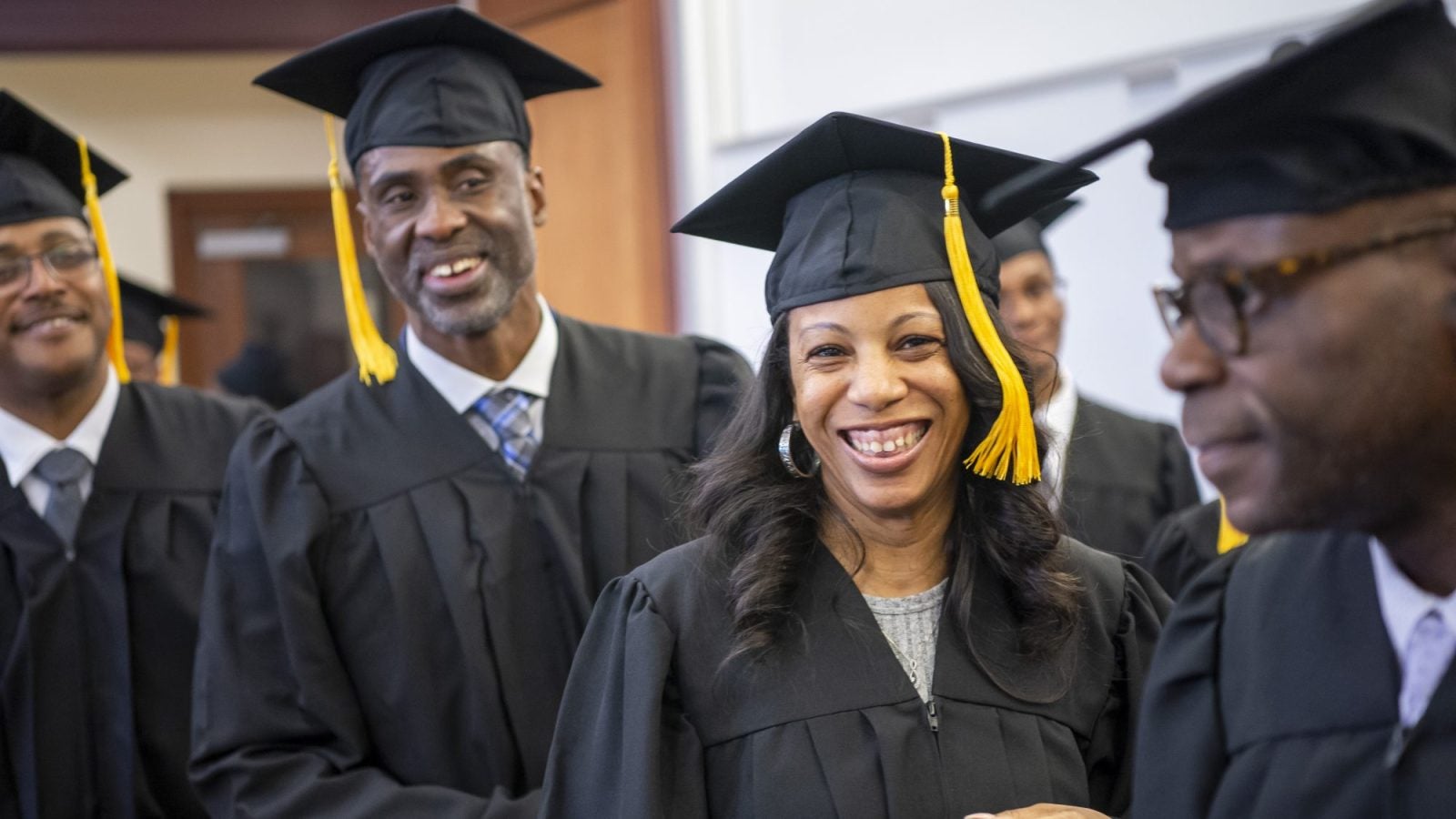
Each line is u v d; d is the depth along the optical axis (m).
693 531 2.09
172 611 3.02
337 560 2.59
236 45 6.62
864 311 1.87
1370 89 1.19
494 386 2.73
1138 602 2.04
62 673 2.92
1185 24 4.52
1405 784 1.26
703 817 1.84
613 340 2.95
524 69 2.89
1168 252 4.34
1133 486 3.45
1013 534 1.95
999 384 1.89
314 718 2.51
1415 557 1.30
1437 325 1.17
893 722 1.82
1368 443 1.20
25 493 3.01
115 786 2.91
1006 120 4.68
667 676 1.90
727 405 2.86
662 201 5.50
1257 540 1.54
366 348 2.79
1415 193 1.18
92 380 3.11
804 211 2.00
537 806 2.39
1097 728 1.94
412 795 2.41
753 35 5.52
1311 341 1.19
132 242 7.86
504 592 2.60
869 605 1.93
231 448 3.23
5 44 6.46
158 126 7.90
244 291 8.03
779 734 1.83
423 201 2.66
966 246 1.96
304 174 8.06
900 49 5.16
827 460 1.92
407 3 6.59
